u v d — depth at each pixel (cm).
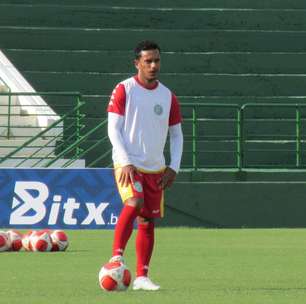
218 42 9588
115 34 9544
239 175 7119
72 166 7006
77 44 9481
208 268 3966
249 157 8381
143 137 2986
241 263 4219
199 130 8556
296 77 9238
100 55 9288
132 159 2989
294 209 7012
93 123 8338
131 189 2941
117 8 9819
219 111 8769
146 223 3047
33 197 6369
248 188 6956
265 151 8381
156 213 3034
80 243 5394
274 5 10169
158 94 3008
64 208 6406
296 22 9950
